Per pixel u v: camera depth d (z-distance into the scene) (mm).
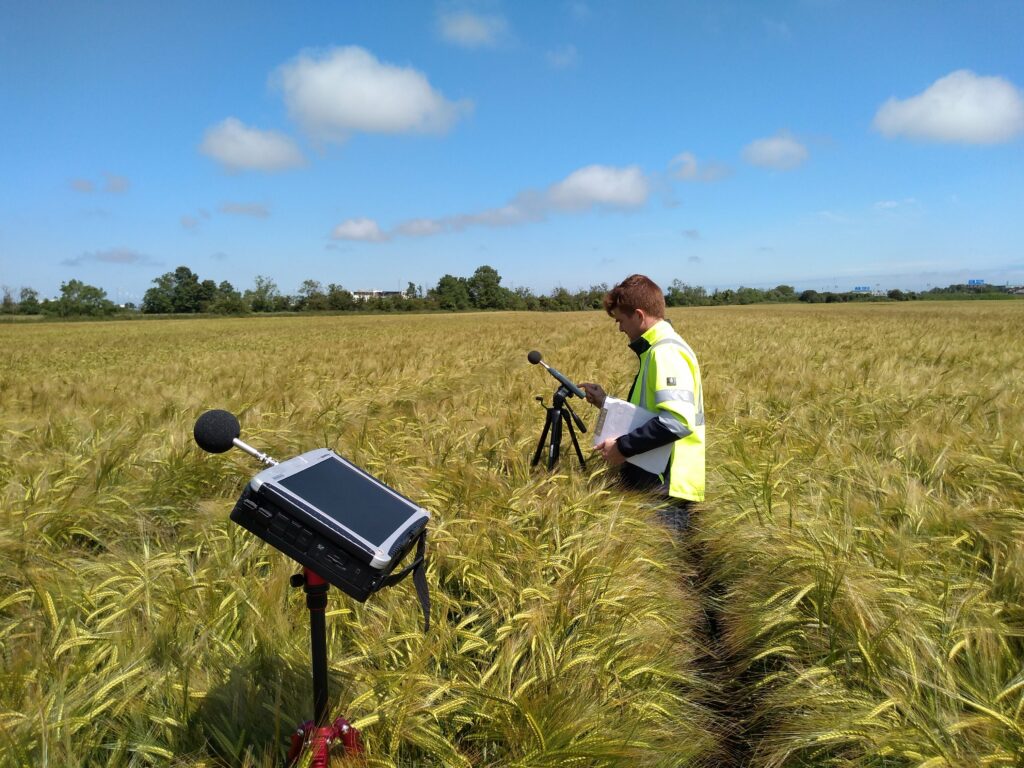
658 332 3938
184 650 2340
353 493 1682
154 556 3115
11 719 1905
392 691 2189
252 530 1491
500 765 2098
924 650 2342
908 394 7305
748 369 9812
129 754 2035
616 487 4090
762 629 2787
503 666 2404
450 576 3104
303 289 111250
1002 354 12234
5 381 9055
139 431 5074
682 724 2352
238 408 6406
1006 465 4191
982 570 3141
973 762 1920
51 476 3994
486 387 8547
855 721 2119
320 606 1694
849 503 3623
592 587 2887
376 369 11438
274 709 2057
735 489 4352
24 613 2670
